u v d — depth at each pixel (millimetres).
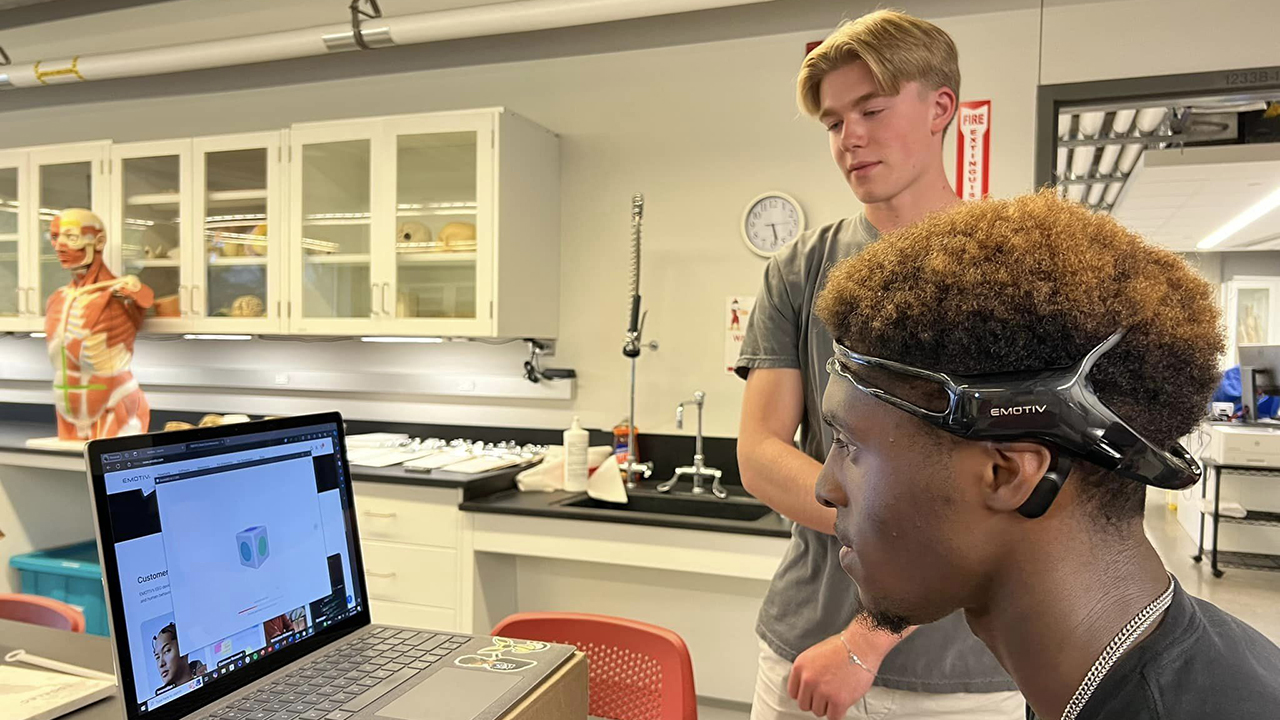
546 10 2750
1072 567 444
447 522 2568
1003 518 449
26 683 1012
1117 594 441
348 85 3453
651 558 2400
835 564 1191
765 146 2936
